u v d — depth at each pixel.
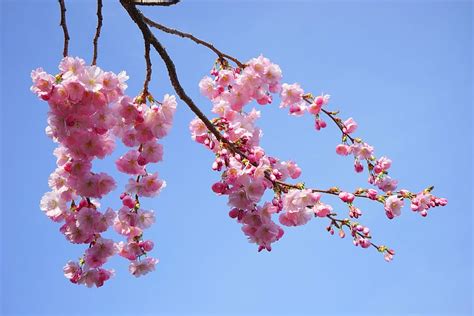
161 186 3.38
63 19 3.30
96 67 2.98
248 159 3.30
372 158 4.18
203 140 3.61
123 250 3.62
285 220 3.35
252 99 3.91
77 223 3.13
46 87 2.86
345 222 3.59
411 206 3.80
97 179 3.11
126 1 3.28
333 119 4.16
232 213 3.26
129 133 3.24
